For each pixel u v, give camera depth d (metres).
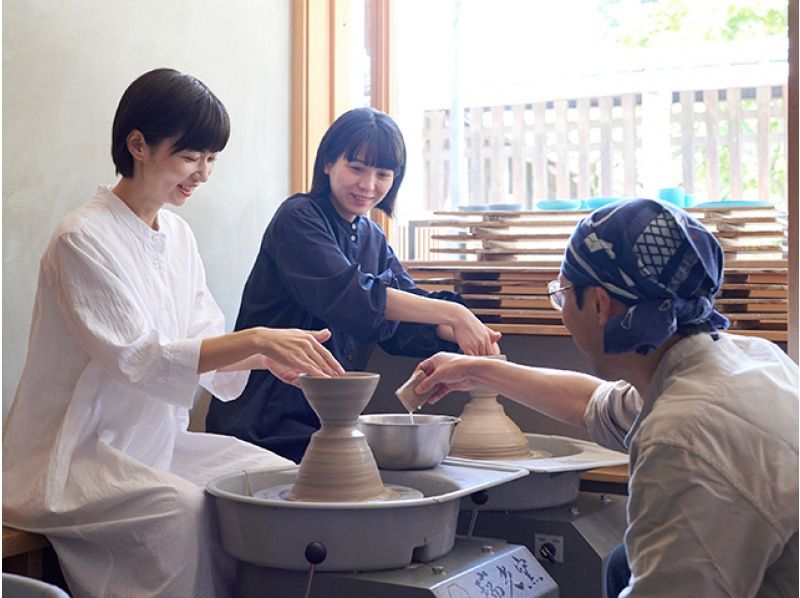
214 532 1.82
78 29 2.32
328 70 3.10
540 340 2.61
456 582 1.60
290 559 1.62
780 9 2.93
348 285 2.27
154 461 2.01
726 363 1.27
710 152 3.00
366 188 2.41
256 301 2.42
